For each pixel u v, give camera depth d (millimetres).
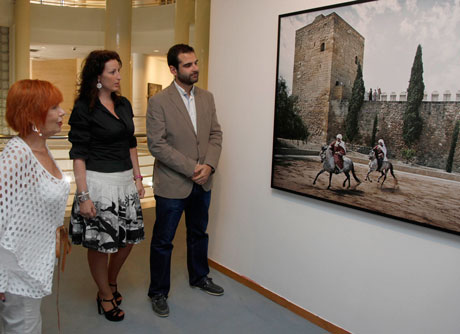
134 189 2299
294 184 2332
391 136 1826
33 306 1499
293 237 2430
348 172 2027
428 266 1807
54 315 2344
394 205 1852
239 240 2820
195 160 2420
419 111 1717
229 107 2793
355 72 1940
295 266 2434
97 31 9773
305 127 2223
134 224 2281
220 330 2230
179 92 2389
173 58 2303
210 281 2703
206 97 2516
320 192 2188
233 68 2732
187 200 2502
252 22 2562
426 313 1830
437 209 1701
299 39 2213
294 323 2324
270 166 2537
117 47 8000
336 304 2213
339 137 2049
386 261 1966
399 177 1815
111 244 2129
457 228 1646
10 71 10180
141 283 2836
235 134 2768
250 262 2746
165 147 2295
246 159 2707
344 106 2008
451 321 1746
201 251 2682
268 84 2492
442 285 1766
